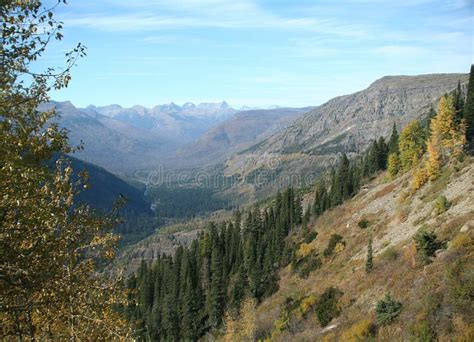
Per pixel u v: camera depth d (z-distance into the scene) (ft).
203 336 288.30
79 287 45.96
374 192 305.32
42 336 46.88
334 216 325.01
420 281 127.65
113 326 50.62
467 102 239.71
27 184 35.60
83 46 38.47
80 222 48.14
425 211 195.52
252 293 287.48
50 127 39.29
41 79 37.99
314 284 231.91
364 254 213.05
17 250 37.09
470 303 99.25
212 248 359.46
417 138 310.04
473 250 122.21
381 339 112.47
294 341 164.45
